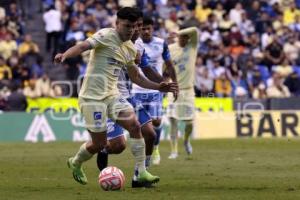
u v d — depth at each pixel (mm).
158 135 37500
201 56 74188
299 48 78188
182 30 43531
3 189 27000
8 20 75500
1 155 43188
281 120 64562
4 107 61938
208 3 81000
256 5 81688
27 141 58656
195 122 62844
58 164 37375
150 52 35750
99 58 25766
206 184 28547
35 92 64562
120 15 25578
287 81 74312
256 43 77688
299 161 39406
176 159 41250
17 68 68375
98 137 26484
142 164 26812
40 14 78188
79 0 76875
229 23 79000
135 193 25469
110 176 26328
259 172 33594
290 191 26172
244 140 57281
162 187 27406
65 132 60656
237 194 25250
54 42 74438
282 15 82250
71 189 26938
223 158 41625
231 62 74000
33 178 30953
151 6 78812
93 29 74688
